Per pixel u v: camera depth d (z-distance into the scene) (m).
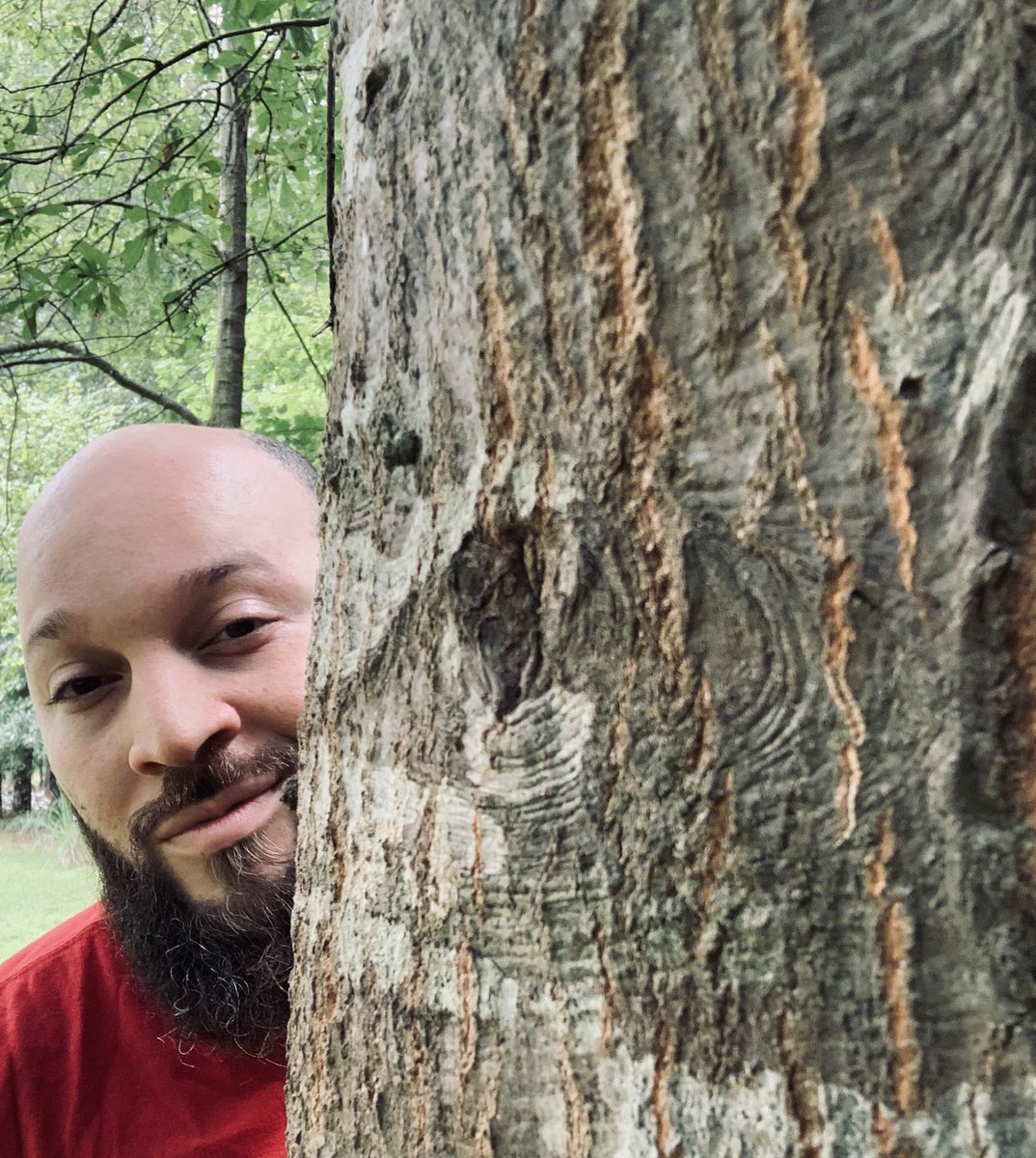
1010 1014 0.56
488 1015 0.72
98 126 5.09
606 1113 0.67
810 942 0.60
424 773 0.78
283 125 3.93
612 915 0.67
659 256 0.64
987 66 0.55
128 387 4.20
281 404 5.78
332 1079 0.85
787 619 0.61
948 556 0.57
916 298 0.57
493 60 0.71
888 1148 0.58
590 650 0.68
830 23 0.59
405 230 0.80
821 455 0.60
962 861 0.57
